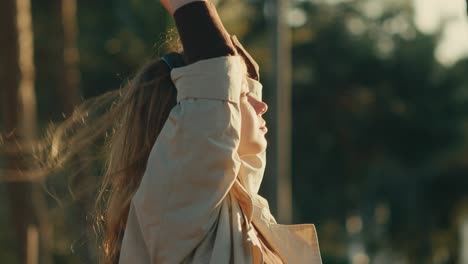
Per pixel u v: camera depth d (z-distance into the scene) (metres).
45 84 22.08
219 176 2.93
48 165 3.47
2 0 10.34
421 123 39.72
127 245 3.05
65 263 12.29
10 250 18.78
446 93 39.75
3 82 10.30
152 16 13.88
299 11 39.78
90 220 3.48
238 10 17.75
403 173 41.34
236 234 2.98
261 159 3.14
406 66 39.09
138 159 3.19
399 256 43.88
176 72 3.00
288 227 3.13
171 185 2.93
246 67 3.22
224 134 2.93
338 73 39.06
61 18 12.60
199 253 2.96
